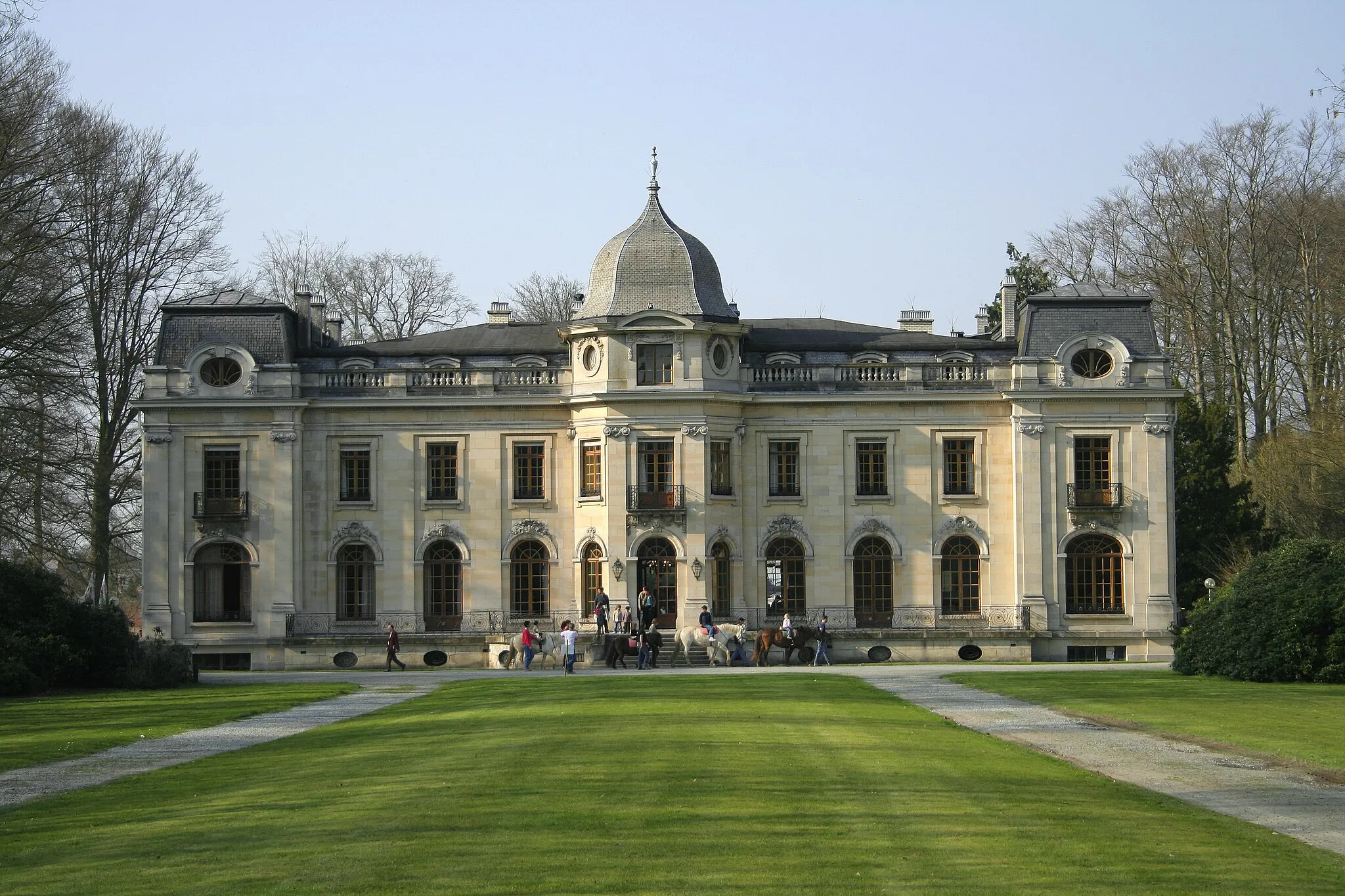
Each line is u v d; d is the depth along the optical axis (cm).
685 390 7444
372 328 11212
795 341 7956
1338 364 8512
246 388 7538
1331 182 8681
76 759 3562
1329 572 5503
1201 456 7938
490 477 7662
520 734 3647
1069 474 7538
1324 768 3162
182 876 2128
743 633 7288
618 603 7438
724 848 2220
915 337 8019
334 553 7631
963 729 3806
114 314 8044
